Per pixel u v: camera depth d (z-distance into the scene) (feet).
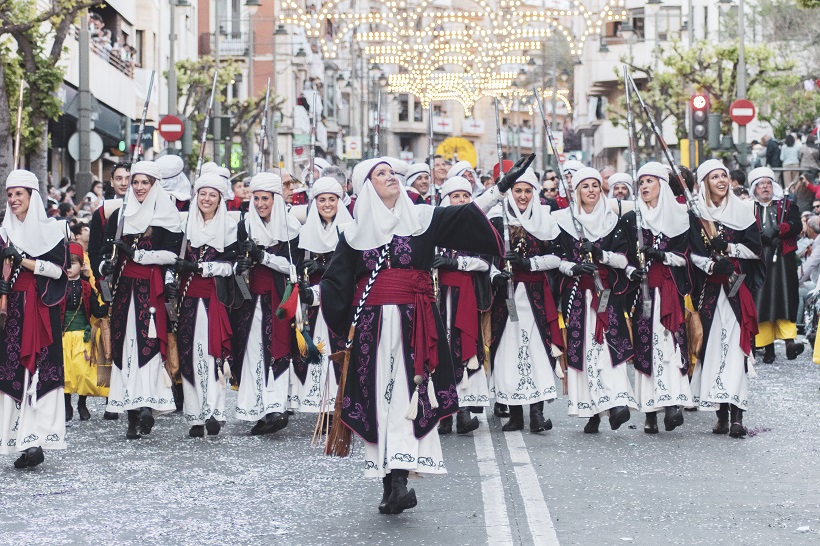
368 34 114.01
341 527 27.07
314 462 34.86
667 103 165.17
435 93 142.41
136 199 39.45
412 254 27.99
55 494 30.91
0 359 34.22
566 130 304.30
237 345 40.24
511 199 39.45
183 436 39.93
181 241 39.65
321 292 28.19
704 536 25.77
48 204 66.28
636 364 38.45
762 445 36.29
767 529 26.30
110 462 35.22
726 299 38.04
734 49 153.79
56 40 73.92
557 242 39.29
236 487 31.42
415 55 127.54
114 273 39.42
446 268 39.14
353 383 27.94
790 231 55.72
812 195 76.48
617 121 177.88
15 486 31.96
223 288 39.60
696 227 38.14
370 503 29.37
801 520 27.04
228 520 27.84
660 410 38.91
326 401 28.99
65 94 107.34
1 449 34.42
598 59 220.64
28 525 27.68
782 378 51.03
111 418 44.14
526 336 39.29
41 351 34.50
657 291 38.19
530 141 366.63
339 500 29.73
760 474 32.04
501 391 39.34
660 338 38.19
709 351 38.09
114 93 129.08
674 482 31.12
